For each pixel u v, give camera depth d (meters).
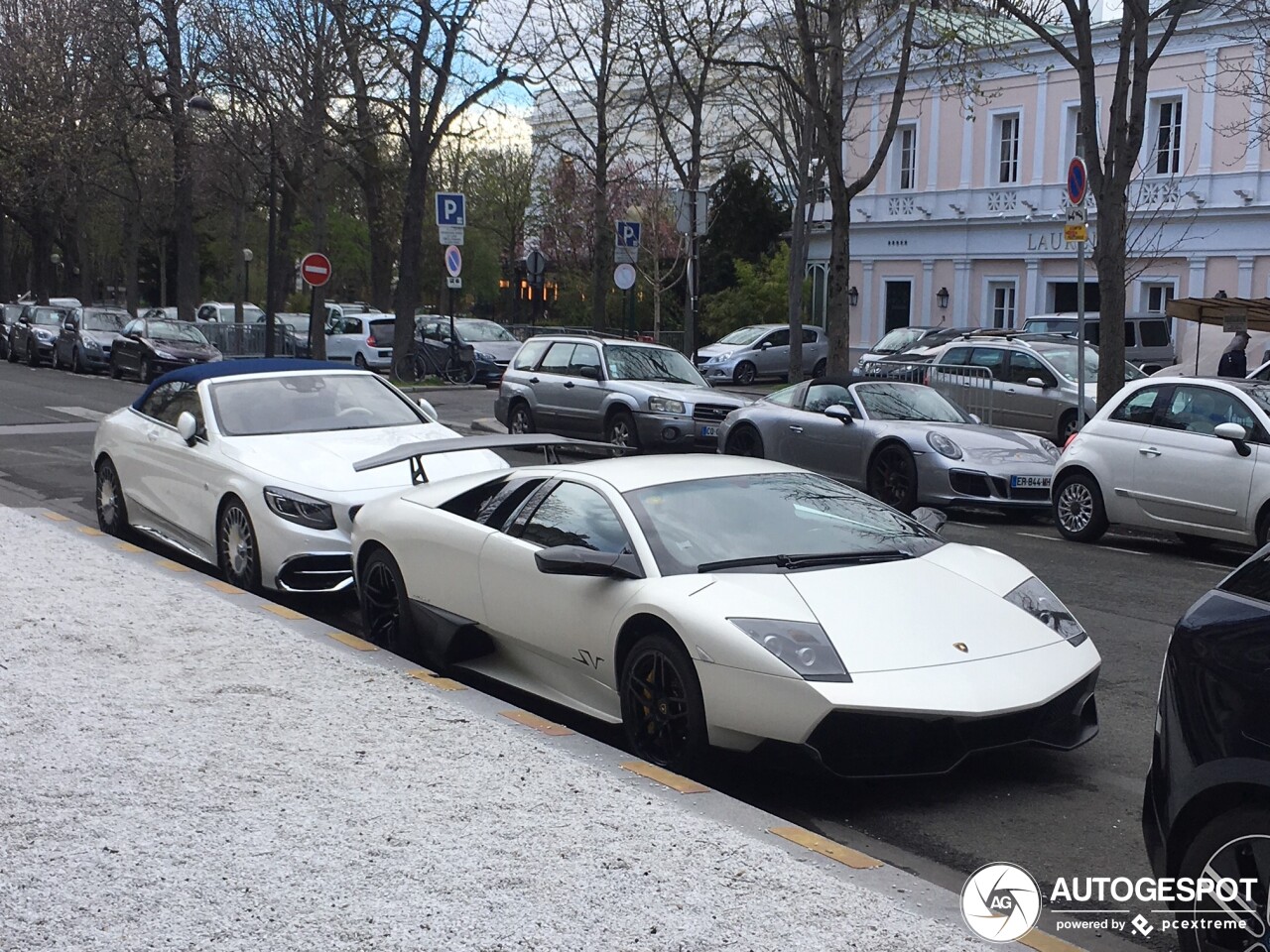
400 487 9.07
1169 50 32.31
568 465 7.14
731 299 44.50
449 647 7.20
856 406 15.04
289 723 5.97
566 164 52.91
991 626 5.86
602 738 6.62
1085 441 12.81
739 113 48.69
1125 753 6.37
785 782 5.96
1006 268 36.84
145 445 10.70
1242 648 3.76
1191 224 29.34
